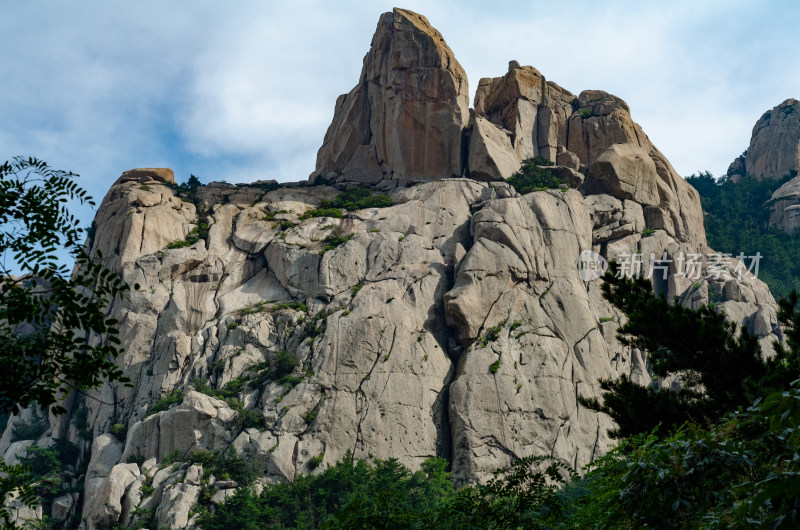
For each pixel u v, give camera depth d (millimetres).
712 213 170750
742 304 117938
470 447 87062
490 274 99938
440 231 107625
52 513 84938
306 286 103250
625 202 116875
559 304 100688
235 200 117938
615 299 31219
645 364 104812
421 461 87438
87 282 14320
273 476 81812
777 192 172125
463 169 118812
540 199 108188
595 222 114125
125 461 85750
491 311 98125
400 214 108938
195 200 117938
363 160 123312
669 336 28859
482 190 111875
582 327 99625
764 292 122125
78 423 95438
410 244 105125
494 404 90000
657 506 14938
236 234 110438
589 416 92875
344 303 99188
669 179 125938
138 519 77250
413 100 119438
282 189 119625
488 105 131750
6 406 13711
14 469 17266
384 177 121250
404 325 95250
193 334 99562
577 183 119500
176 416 86062
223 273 106562
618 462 19562
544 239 105188
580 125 130750
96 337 98688
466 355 94188
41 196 14469
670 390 31000
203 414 85938
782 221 164000
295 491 76750
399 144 118938
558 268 103875
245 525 71188
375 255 104375
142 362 97125
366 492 74625
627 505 15305
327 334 94312
